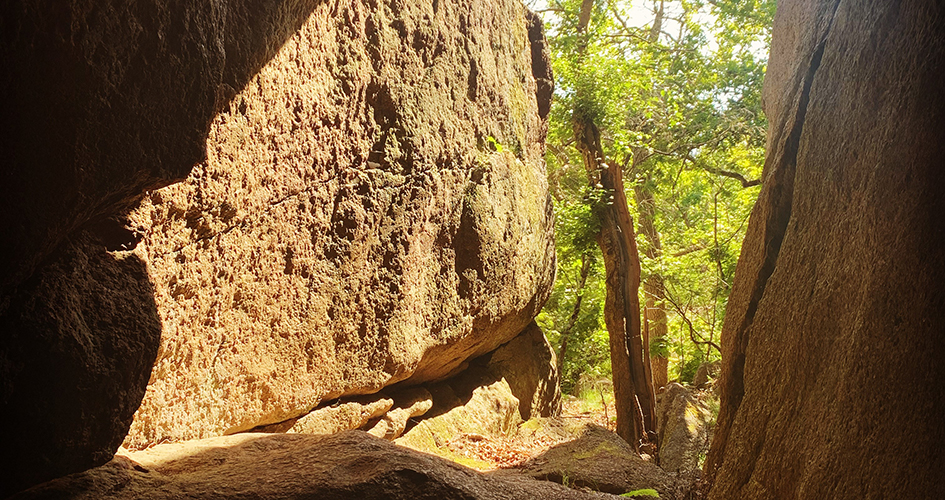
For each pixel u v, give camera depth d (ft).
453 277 23.36
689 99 46.34
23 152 6.40
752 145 45.57
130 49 7.41
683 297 59.62
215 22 8.71
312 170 15.57
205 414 12.94
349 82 16.85
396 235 19.39
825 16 12.10
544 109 33.12
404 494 8.73
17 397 7.23
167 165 8.25
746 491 11.07
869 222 8.08
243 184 13.09
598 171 39.50
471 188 24.26
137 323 8.78
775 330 11.18
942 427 6.10
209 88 8.64
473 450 22.48
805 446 9.08
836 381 8.50
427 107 21.07
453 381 27.09
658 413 35.73
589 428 24.40
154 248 10.91
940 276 6.41
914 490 6.34
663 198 59.16
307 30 14.82
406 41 19.69
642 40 55.88
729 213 60.95
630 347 37.06
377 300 18.54
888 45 8.13
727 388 13.67
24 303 7.41
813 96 11.04
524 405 29.78
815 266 10.00
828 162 9.98
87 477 7.93
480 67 25.25
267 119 13.67
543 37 32.89
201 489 8.32
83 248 8.48
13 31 6.05
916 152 7.09
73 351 7.77
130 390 8.64
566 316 50.60
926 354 6.49
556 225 41.11
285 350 15.14
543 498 10.50
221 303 13.05
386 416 20.16
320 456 9.62
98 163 7.27
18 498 7.18
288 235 14.94
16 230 6.48
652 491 15.01
